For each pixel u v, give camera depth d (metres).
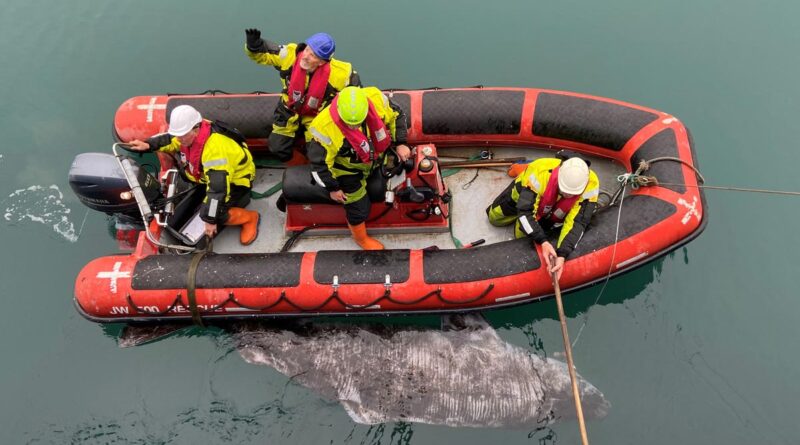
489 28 5.10
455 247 3.94
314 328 3.70
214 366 3.61
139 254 3.67
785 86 4.64
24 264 3.95
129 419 3.44
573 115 4.02
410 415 3.37
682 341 3.60
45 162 4.37
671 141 3.80
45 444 3.36
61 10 5.20
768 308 3.68
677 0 5.20
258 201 4.21
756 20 5.05
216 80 4.81
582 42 4.98
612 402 3.39
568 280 3.51
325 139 3.05
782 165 4.25
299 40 4.98
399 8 5.19
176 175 3.95
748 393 3.41
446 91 4.18
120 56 4.95
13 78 4.81
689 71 4.77
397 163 3.66
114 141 4.46
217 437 3.38
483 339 3.62
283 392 3.49
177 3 5.20
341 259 3.57
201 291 3.51
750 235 3.95
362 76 4.82
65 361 3.63
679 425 3.33
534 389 3.42
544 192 3.29
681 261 3.87
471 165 4.26
